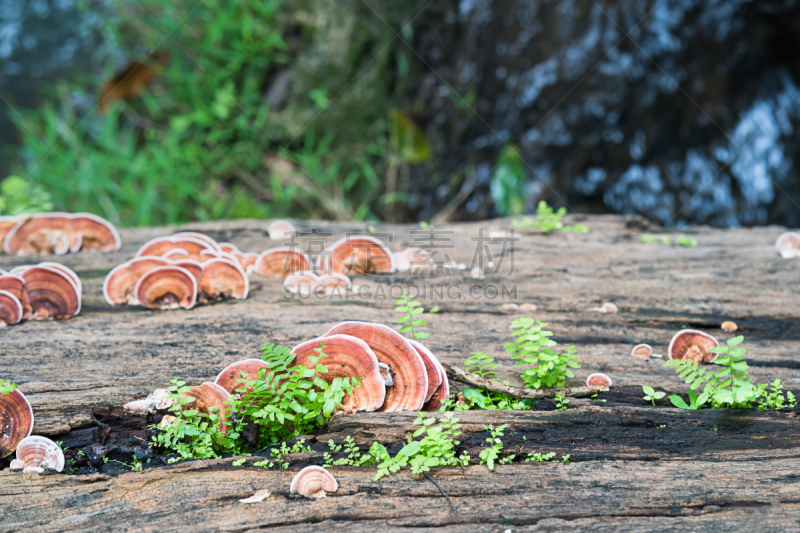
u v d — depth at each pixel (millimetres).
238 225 1369
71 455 1111
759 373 1180
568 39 1932
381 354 1130
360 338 1129
